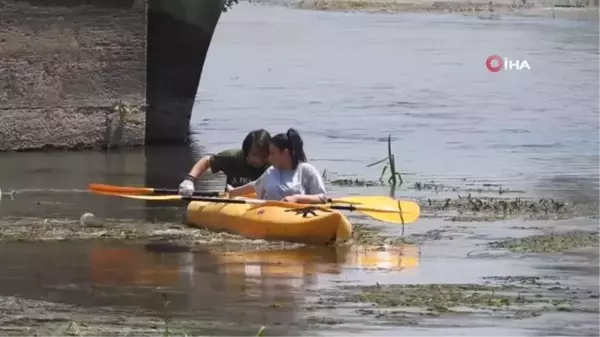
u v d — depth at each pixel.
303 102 116.81
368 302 37.53
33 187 64.69
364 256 45.97
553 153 84.19
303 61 160.62
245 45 182.00
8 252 45.78
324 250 47.12
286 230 48.31
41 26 78.62
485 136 93.94
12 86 78.62
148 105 86.69
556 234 51.50
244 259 44.97
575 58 171.25
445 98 123.69
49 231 50.44
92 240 48.59
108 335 32.41
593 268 43.81
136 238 49.09
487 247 48.19
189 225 52.28
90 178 69.12
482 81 141.88
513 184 68.75
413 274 42.50
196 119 102.62
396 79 141.50
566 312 36.41
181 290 39.19
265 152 51.31
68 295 38.22
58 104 79.88
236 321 34.75
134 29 80.81
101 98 80.94
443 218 55.91
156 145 85.44
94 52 80.12
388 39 196.00
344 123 101.31
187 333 32.91
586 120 106.69
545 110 114.56
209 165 52.50
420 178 70.94
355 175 72.00
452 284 40.59
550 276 42.25
